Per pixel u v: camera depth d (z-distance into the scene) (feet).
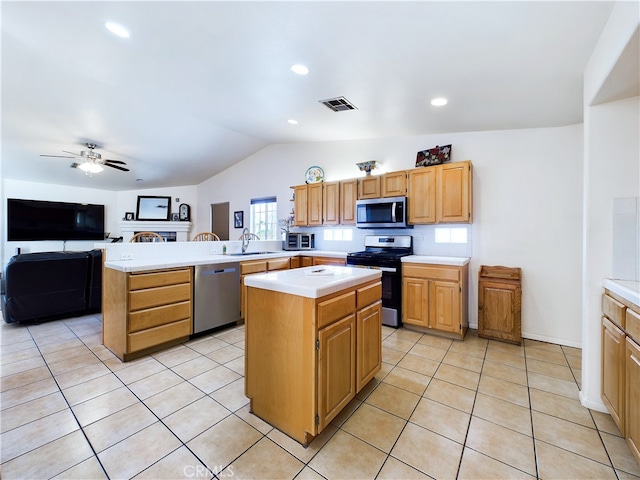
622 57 4.47
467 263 10.90
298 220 15.76
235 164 20.84
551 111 8.66
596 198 6.11
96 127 13.33
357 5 4.93
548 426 5.67
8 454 4.86
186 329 9.75
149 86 9.71
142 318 8.64
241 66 7.70
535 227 10.25
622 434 5.08
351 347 6.08
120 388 6.97
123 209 24.40
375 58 6.54
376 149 13.92
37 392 6.77
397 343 9.95
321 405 5.18
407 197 12.02
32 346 9.43
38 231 20.89
